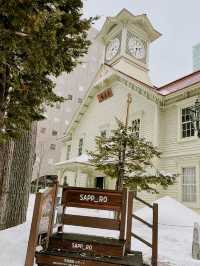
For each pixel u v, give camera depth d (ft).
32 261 14.42
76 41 17.92
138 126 61.82
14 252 18.40
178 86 62.80
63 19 17.31
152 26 80.59
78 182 64.49
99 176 70.03
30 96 18.30
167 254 22.63
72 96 198.18
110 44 82.64
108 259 14.87
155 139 56.18
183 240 29.86
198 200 48.21
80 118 89.81
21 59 15.61
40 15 13.25
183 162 52.16
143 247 24.02
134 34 79.77
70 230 29.63
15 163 28.25
